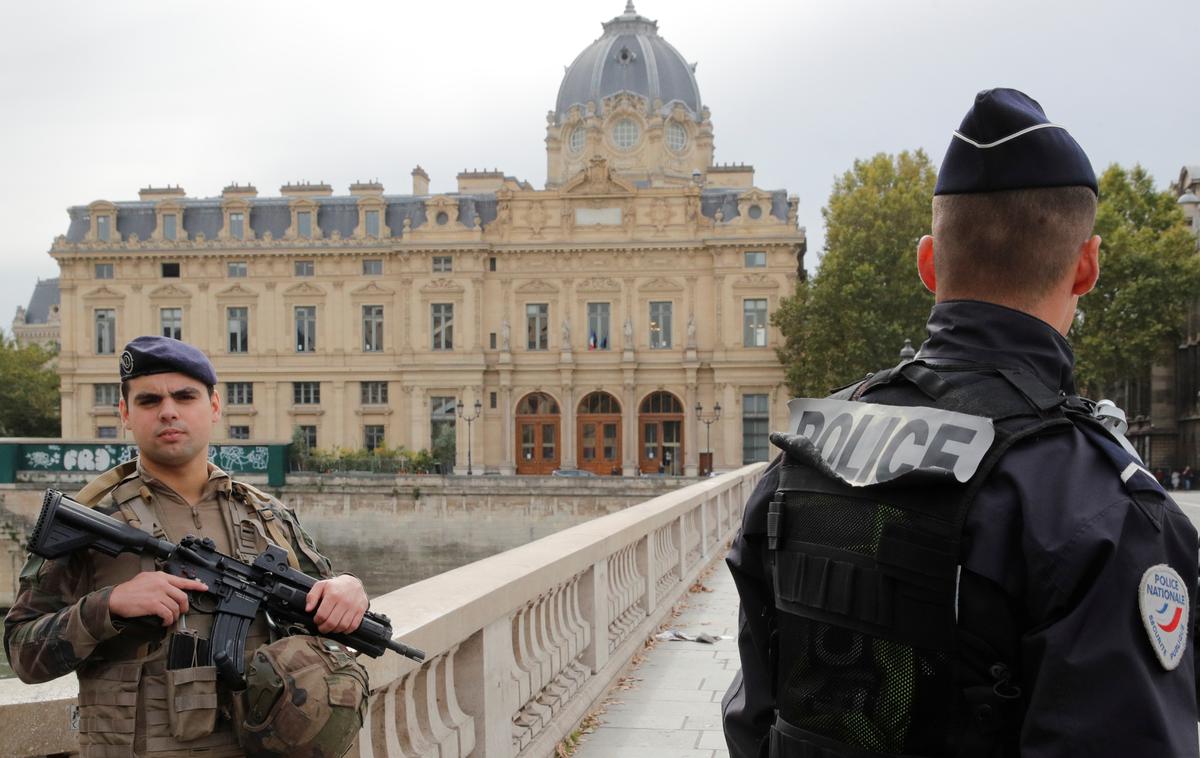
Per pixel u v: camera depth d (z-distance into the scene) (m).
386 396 71.06
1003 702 2.17
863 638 2.33
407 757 4.83
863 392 2.72
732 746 2.79
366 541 58.41
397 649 3.43
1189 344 61.12
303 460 66.19
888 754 2.29
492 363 70.38
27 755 3.77
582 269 70.06
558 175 88.81
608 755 7.38
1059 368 2.49
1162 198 60.53
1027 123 2.50
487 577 6.22
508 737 6.19
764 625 2.74
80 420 71.62
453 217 70.00
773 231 68.19
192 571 3.17
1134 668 1.99
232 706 3.11
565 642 7.97
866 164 65.75
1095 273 2.61
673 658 10.91
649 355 69.44
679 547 15.45
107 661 3.09
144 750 3.02
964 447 2.28
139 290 71.75
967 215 2.56
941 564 2.22
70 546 3.06
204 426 3.42
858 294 61.19
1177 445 63.31
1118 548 2.06
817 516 2.49
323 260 71.19
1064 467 2.21
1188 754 1.99
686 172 86.56
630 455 69.19
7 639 3.10
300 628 3.31
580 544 8.46
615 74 89.12
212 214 73.06
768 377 68.25
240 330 71.75
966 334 2.54
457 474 67.56
